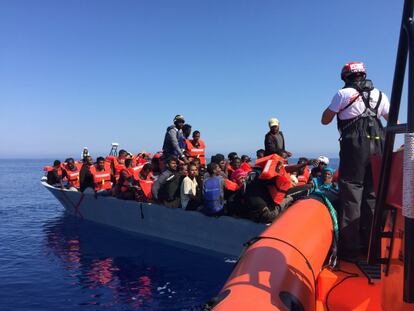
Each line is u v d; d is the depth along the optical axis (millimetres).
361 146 2912
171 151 9391
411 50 1384
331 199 3537
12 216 12617
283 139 7852
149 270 6473
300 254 2551
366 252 2906
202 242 7645
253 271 2178
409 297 1441
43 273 6328
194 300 5152
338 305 2471
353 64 3055
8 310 4840
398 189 1638
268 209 6484
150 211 8805
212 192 7328
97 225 10523
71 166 12492
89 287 5652
